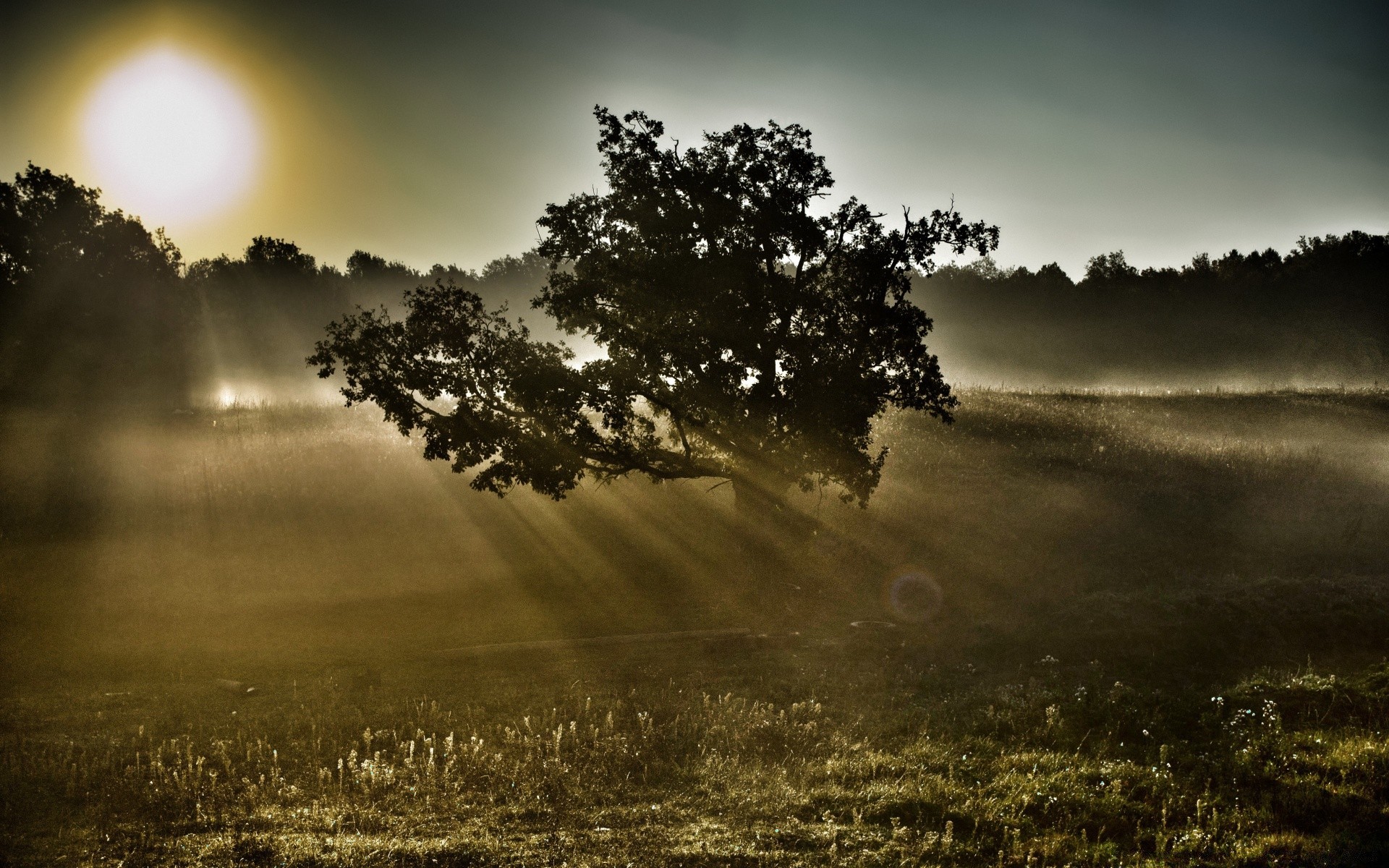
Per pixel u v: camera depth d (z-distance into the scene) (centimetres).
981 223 2130
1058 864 832
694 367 2138
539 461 2127
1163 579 2188
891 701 1440
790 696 1470
